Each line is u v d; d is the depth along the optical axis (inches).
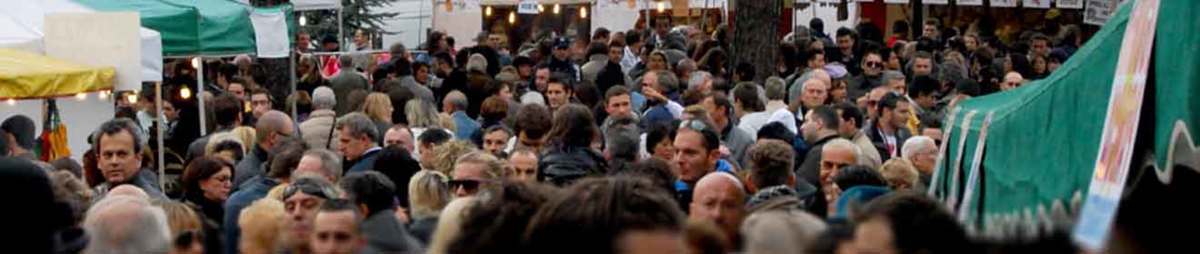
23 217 213.3
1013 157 312.2
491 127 463.5
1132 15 256.5
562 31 1192.2
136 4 577.3
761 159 331.0
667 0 1064.2
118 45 500.1
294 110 730.2
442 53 834.8
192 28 575.2
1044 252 129.2
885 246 151.8
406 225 312.3
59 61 492.1
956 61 723.4
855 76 771.4
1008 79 618.2
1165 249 151.1
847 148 362.6
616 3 1066.1
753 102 543.8
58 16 500.1
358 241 238.7
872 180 323.0
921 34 1094.4
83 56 498.6
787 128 463.5
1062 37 987.9
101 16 500.1
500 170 324.8
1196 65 226.5
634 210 165.8
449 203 287.9
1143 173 243.6
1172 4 233.1
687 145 355.6
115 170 385.1
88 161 411.2
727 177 266.7
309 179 288.4
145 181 396.8
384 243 253.8
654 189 183.0
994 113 330.3
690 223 171.0
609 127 492.7
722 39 898.1
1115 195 238.7
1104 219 176.7
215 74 860.0
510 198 189.5
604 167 386.3
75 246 224.7
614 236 159.5
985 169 332.2
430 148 439.5
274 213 273.1
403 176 393.4
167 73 788.6
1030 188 296.8
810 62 727.1
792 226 173.2
